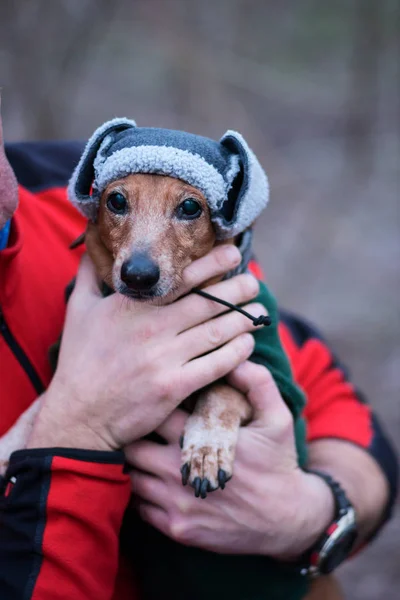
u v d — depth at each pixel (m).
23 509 1.33
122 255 1.40
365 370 4.30
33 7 4.84
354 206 6.75
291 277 5.48
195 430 1.45
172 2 7.03
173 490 1.45
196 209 1.42
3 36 4.81
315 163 7.43
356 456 1.77
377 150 7.65
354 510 1.61
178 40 6.85
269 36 8.56
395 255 5.86
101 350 1.42
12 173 1.40
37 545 1.30
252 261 1.89
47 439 1.38
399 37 8.24
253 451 1.45
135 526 1.60
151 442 1.48
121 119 1.47
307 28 8.79
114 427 1.39
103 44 6.91
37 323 1.57
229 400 1.48
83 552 1.33
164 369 1.39
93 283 1.53
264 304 1.56
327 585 1.79
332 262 5.76
